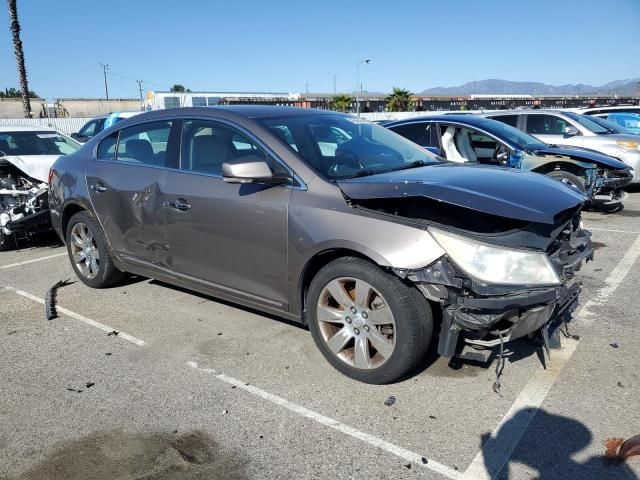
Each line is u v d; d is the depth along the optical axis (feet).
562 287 10.32
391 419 10.18
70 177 17.48
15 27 81.61
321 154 12.64
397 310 10.43
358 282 10.92
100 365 12.70
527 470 8.74
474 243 9.96
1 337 14.46
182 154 14.26
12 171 24.17
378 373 11.00
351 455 9.25
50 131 28.02
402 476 8.70
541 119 35.60
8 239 23.61
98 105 177.47
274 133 12.69
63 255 23.04
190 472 8.98
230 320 15.02
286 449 9.47
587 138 33.24
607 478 8.50
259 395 11.18
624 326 13.88
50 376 12.26
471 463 8.95
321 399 10.93
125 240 15.93
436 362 12.14
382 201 10.93
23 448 9.74
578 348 12.70
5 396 11.46
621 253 20.58
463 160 26.40
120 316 15.60
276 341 13.60
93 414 10.69
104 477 8.94
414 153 14.78
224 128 13.52
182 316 15.42
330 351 11.71
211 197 13.16
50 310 16.06
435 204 10.69
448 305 10.03
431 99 165.07
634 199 32.89
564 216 11.04
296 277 11.87
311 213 11.39
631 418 9.96
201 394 11.30
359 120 15.60
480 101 150.51
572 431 9.65
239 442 9.70
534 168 25.29
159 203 14.46
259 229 12.26
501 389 11.04
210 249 13.44
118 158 16.25
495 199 10.21
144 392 11.44
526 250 10.12
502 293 9.78
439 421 10.07
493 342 10.11
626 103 123.24
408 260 10.04
